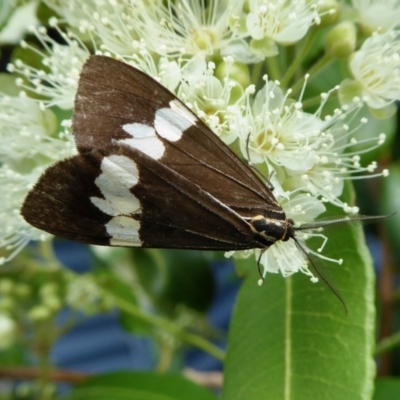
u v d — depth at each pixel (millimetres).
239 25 110
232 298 226
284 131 109
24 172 117
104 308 143
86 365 244
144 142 101
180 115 102
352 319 108
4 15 125
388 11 115
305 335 109
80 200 101
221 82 109
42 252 141
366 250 110
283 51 119
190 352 225
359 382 105
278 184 106
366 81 113
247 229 102
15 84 121
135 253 151
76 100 100
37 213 100
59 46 115
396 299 138
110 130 101
